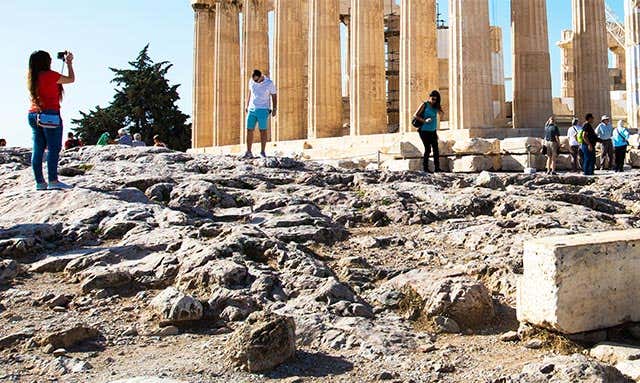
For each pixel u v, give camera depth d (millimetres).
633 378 5254
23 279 8422
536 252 6297
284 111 39812
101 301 7609
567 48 49969
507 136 26375
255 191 13461
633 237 6469
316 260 8711
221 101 47406
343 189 15195
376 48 32625
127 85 74750
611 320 6223
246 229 9695
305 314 6871
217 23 48031
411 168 24875
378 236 10727
